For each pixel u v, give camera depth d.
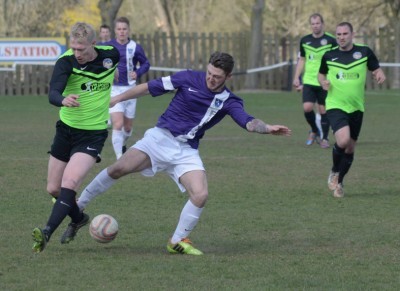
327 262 13.40
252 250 14.26
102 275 12.42
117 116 25.30
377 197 19.73
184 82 13.95
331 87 20.33
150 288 11.73
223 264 13.20
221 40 58.19
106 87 14.34
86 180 21.98
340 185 19.72
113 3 59.09
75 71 14.02
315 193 20.19
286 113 42.50
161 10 72.88
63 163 14.66
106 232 13.89
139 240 14.97
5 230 15.55
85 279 12.19
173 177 14.26
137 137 32.44
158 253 13.99
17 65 54.34
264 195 19.81
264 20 71.06
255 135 33.75
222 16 71.94
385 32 59.12
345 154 19.59
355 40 60.78
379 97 52.38
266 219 16.94
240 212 17.67
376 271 12.82
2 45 52.69
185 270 12.78
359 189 20.88
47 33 63.03
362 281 12.21
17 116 40.88
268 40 59.00
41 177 22.06
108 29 28.62
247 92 57.31
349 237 15.30
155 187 20.72
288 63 57.72
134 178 22.08
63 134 14.41
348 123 20.00
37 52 52.88
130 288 11.73
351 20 69.81
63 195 13.80
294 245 14.66
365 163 25.45
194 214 13.85
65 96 14.15
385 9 67.75
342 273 12.68
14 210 17.58
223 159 26.06
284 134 13.41
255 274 12.57
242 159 26.11
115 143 25.31
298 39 58.59
